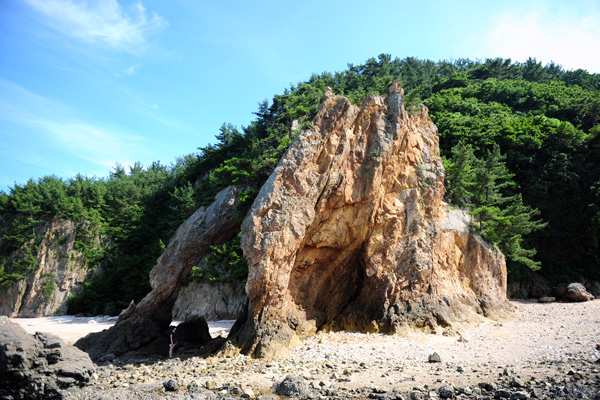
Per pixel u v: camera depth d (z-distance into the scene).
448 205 30.14
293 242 22.39
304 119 53.12
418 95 30.91
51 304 67.75
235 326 24.45
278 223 22.05
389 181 26.92
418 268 25.52
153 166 111.19
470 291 28.17
